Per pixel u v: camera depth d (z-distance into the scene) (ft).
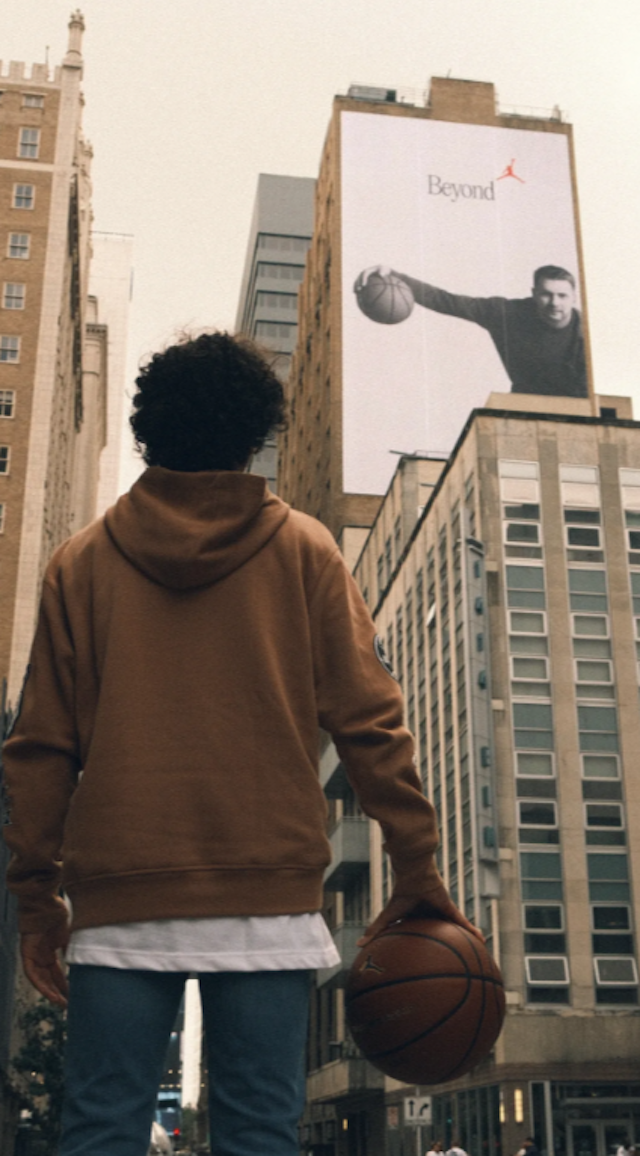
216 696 6.47
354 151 259.39
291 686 6.64
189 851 6.07
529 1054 104.68
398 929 7.25
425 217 255.70
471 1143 113.09
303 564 6.93
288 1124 5.74
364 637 7.04
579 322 252.01
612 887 112.06
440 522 142.51
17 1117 180.65
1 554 197.47
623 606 124.67
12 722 7.14
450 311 248.11
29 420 208.33
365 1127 165.37
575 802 115.14
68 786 6.96
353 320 244.01
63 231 223.51
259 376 7.36
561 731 118.11
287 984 5.99
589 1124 102.73
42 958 6.98
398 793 6.79
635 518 128.98
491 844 111.04
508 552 125.29
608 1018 106.52
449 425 238.48
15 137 229.45
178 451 7.22
